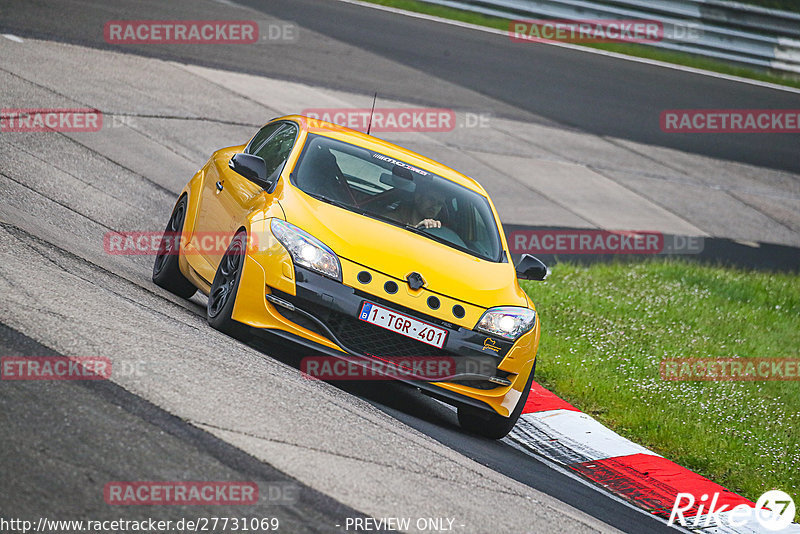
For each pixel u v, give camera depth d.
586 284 43.75
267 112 54.38
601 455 24.62
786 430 30.45
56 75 48.28
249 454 15.02
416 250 22.78
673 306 43.44
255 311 21.55
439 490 16.44
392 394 24.02
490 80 75.19
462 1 90.88
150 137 44.56
